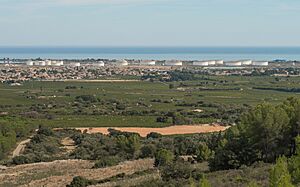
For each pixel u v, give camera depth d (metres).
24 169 108.44
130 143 120.56
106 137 149.62
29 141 150.88
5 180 95.19
